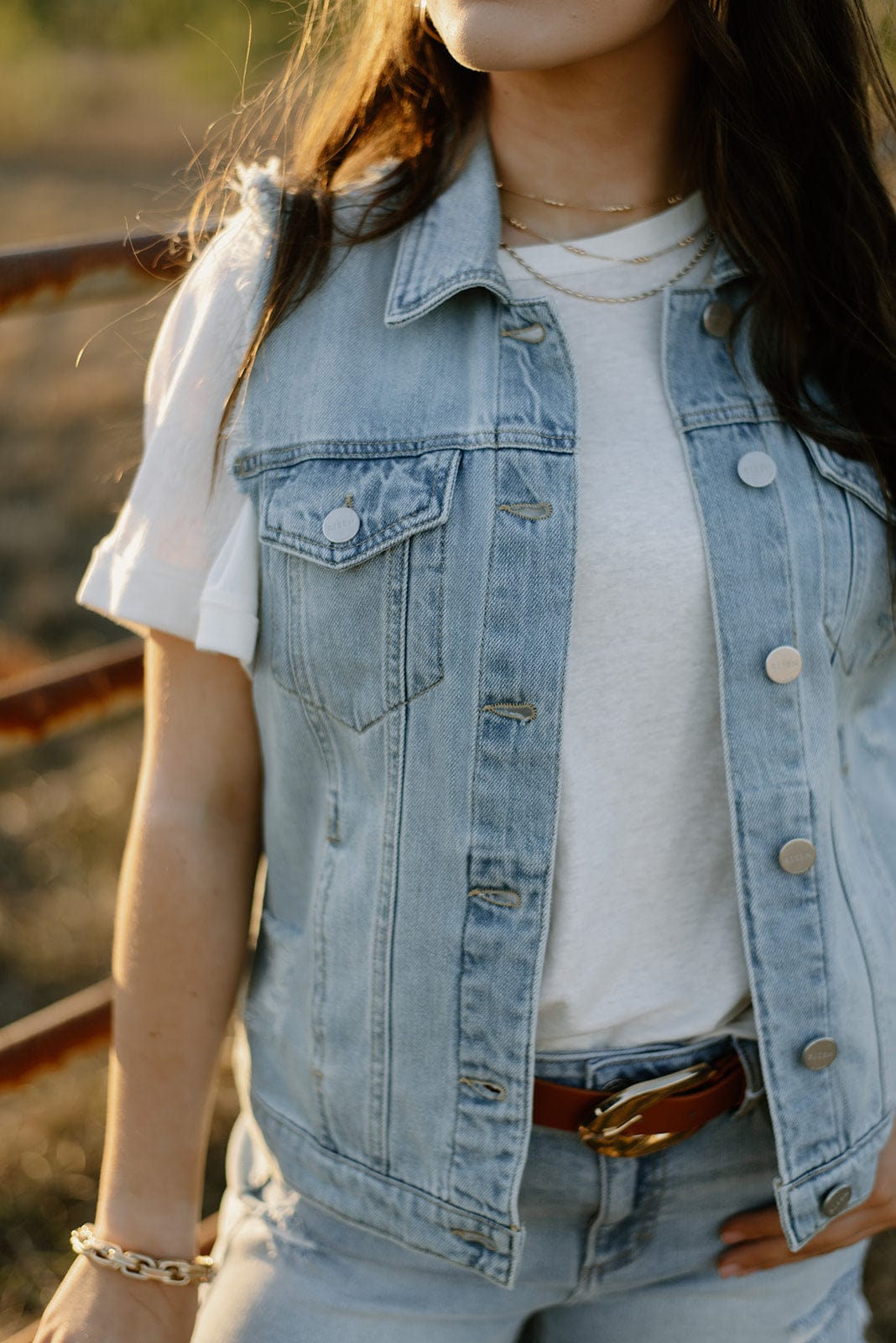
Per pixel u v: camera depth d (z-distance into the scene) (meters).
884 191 1.07
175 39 10.91
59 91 9.74
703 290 1.03
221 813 1.06
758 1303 1.12
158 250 1.37
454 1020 0.99
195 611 1.00
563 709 0.95
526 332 0.98
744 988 1.04
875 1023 1.08
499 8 0.90
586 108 1.00
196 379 0.99
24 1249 2.08
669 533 0.96
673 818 1.00
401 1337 1.06
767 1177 1.09
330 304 0.98
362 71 1.08
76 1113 2.35
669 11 1.00
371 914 1.00
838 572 1.01
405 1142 1.02
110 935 2.80
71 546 4.27
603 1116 1.00
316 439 0.96
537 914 0.96
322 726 0.99
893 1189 1.11
